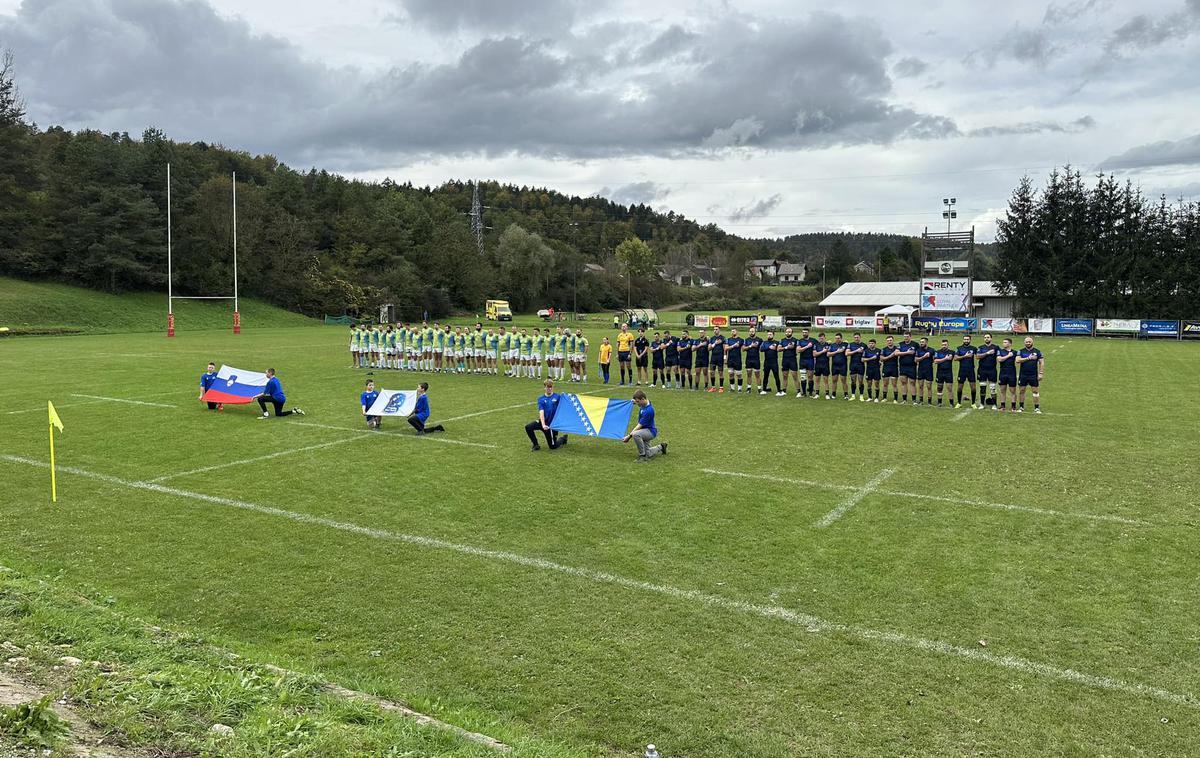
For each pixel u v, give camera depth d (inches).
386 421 861.8
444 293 4234.7
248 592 379.6
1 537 454.6
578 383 1230.3
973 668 305.1
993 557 426.3
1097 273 2962.6
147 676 255.1
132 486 576.1
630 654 317.4
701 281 7293.3
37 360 1530.5
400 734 229.6
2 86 2970.0
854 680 296.4
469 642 328.2
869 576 399.5
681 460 666.8
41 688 248.2
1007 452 698.8
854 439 760.3
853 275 6151.6
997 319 2554.1
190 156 3828.7
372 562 421.7
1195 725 266.4
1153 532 467.2
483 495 553.9
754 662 310.5
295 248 3676.2
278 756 209.9
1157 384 1187.9
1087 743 255.8
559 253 5049.2
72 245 2915.8
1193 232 2861.7
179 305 3083.2
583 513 510.3
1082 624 342.3
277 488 571.8
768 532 470.9
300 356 1678.2
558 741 252.5
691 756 248.2
